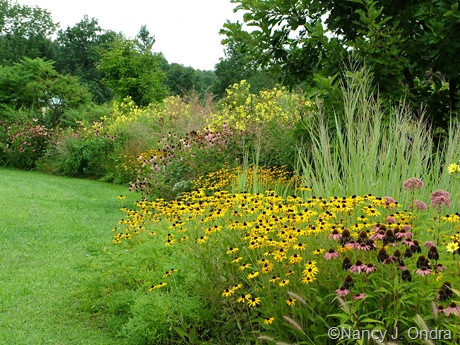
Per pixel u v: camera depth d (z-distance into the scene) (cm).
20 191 1128
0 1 5431
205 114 1441
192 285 402
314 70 716
